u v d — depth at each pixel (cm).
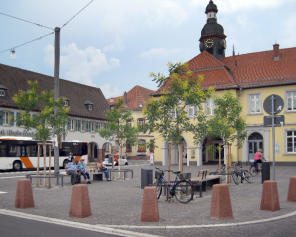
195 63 3978
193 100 1274
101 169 2106
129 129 2227
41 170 3366
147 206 911
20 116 1725
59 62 1931
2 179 2233
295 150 3381
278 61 3716
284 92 3459
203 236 756
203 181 1502
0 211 1073
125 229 827
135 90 6838
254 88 3600
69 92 5197
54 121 1742
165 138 1301
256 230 810
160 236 756
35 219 959
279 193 1423
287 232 789
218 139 4075
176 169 3097
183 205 1172
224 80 3681
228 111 2025
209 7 4238
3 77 4225
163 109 1295
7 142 3150
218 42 4184
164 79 1300
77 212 966
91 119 5253
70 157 3634
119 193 1492
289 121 3403
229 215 934
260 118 3544
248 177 1922
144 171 1673
